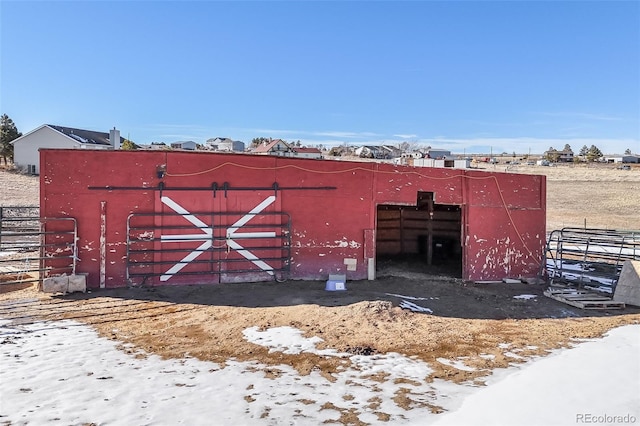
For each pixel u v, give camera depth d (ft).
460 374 22.90
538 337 29.53
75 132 176.55
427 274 49.96
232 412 18.34
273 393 20.26
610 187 171.12
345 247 43.96
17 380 21.03
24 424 17.07
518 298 40.65
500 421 17.78
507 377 22.52
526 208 48.60
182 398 19.56
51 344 25.96
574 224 97.76
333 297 36.42
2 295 36.47
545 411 18.67
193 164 40.34
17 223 74.49
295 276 42.83
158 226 39.47
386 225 65.98
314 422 17.61
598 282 45.01
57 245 37.58
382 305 33.14
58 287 36.40
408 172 45.24
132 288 38.50
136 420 17.54
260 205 41.93
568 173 222.48
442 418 18.02
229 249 41.14
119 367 22.90
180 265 39.93
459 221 63.00
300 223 42.98
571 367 23.89
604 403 19.53
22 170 162.30
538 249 49.11
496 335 29.73
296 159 42.86
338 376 22.39
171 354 24.89
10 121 206.49
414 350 26.37
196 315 31.91
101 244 38.34
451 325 31.35
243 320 30.86
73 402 18.98
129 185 39.01
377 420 17.83
